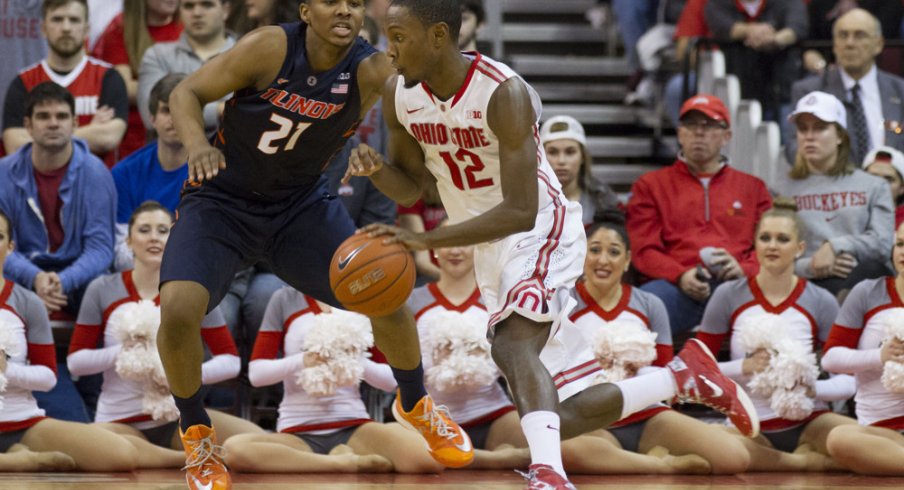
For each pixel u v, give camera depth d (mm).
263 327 11875
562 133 13734
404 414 8859
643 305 12219
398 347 8438
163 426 11547
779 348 11547
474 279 12211
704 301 13242
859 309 11812
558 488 7090
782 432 11773
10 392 10984
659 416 11555
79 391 12648
